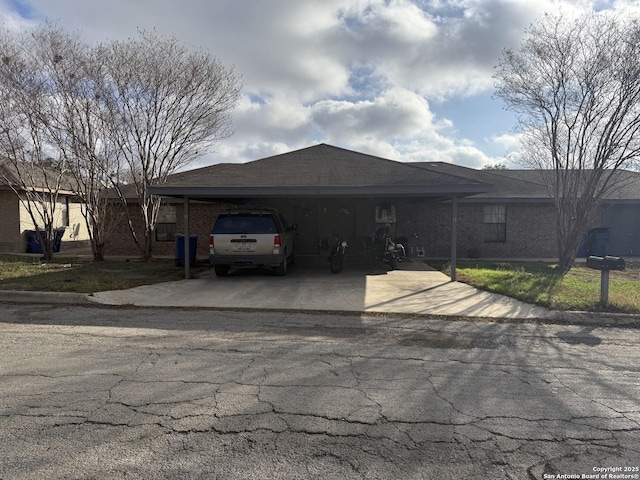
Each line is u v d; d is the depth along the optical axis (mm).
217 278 10891
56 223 18938
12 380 4043
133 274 11234
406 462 2740
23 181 14156
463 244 16516
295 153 13945
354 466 2686
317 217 16594
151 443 2922
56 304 7770
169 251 16547
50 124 12867
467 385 4070
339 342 5508
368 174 11070
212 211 16609
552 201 15711
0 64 12250
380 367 4555
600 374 4422
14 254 16203
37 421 3219
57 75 12547
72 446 2867
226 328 6172
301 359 4773
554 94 12047
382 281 10516
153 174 13742
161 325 6309
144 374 4234
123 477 2533
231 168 12023
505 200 15883
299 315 7066
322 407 3533
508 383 4141
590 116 11742
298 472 2613
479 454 2840
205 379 4121
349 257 16344
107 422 3211
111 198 15641
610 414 3461
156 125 13547
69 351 4965
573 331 6215
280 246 10672
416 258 15969
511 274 11328
